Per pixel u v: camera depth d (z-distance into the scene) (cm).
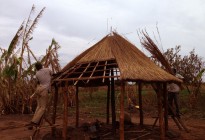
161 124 773
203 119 1262
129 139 786
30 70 1444
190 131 961
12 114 1409
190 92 1552
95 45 916
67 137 792
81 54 910
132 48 876
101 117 1318
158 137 815
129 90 1631
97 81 996
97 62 836
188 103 1573
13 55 1432
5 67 1413
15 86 1439
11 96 1439
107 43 885
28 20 1445
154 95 1681
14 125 1089
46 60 1431
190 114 1377
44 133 936
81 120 1207
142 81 727
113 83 876
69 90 1642
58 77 845
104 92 2281
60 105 1532
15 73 1401
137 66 790
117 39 890
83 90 2216
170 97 1042
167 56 1789
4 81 1425
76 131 835
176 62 1828
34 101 1462
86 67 824
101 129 882
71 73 814
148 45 996
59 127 986
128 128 898
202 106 1546
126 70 736
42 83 885
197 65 1880
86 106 1658
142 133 849
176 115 982
